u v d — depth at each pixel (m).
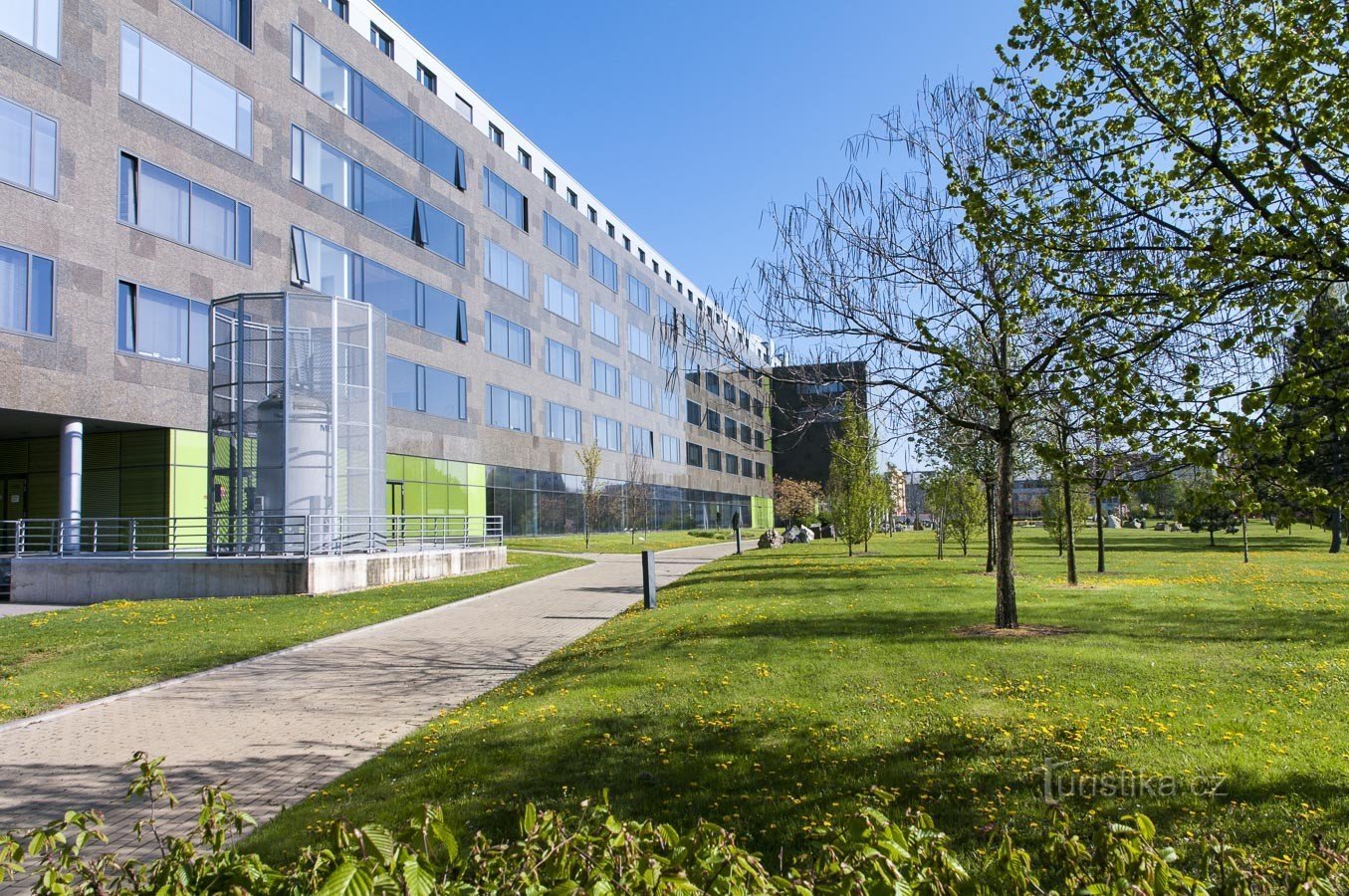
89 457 25.42
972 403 11.50
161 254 23.98
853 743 6.44
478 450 39.44
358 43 32.34
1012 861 2.61
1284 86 5.83
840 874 2.42
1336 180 5.85
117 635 13.86
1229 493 5.72
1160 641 10.06
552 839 2.52
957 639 10.38
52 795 6.41
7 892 4.70
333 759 7.18
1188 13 6.55
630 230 62.12
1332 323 6.01
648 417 62.19
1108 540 45.16
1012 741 6.28
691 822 5.05
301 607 17.00
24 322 20.61
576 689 8.87
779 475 92.69
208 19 25.73
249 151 27.02
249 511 21.41
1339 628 10.80
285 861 4.75
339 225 30.80
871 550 37.31
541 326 46.25
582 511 50.47
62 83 21.55
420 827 2.39
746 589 18.00
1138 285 6.89
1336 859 3.09
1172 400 6.05
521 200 44.59
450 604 17.80
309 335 22.05
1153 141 6.95
